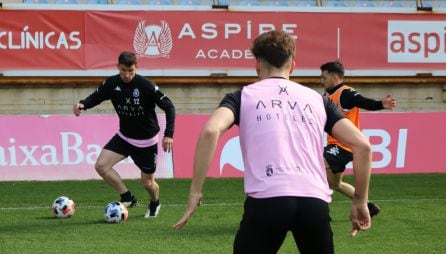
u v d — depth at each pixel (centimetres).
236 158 1391
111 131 1367
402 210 983
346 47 1606
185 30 1559
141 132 877
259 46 385
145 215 912
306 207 352
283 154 359
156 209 914
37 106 1527
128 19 1536
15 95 1518
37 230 812
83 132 1356
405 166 1441
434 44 1644
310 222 354
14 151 1327
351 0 1734
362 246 732
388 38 1623
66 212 899
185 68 1561
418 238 778
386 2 1744
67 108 1538
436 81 1647
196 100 1577
